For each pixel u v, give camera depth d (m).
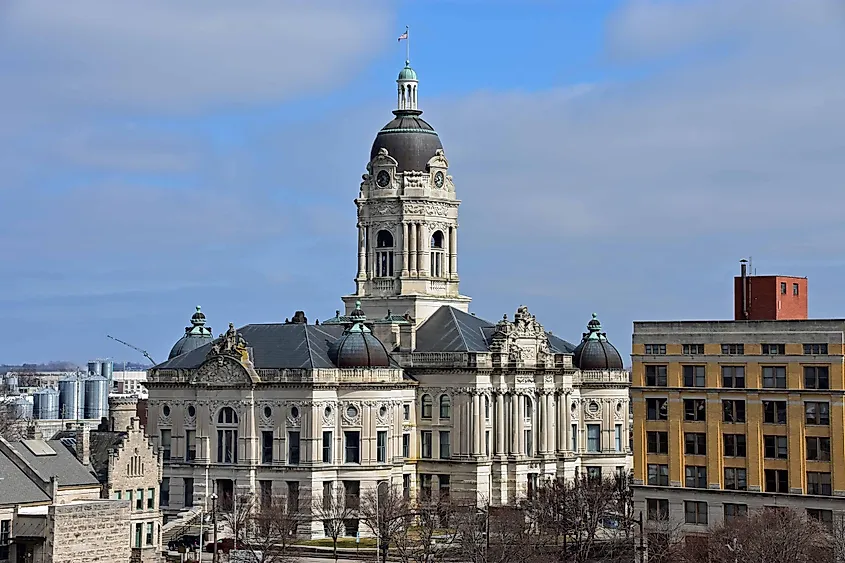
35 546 197.75
